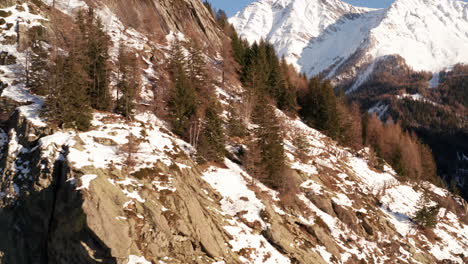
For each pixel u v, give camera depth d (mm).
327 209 48062
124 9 81312
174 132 52438
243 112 63500
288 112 84500
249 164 48438
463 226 69062
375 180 70000
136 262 28406
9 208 33531
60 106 38594
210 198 39969
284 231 39750
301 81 110062
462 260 53312
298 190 49562
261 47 92688
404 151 101250
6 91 44438
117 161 35469
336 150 74000
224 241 34969
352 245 44281
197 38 89750
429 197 75312
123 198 31453
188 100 54594
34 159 34531
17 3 57562
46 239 31719
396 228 52781
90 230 28250
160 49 76562
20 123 38688
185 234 32094
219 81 77188
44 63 46875
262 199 43125
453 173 176000
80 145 35438
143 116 52281
